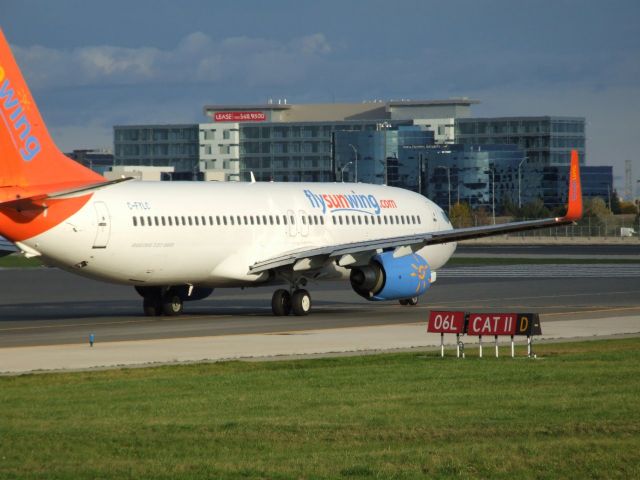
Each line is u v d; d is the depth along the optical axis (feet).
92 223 537.24
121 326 545.03
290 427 268.41
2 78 512.22
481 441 252.42
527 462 230.68
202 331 515.50
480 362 388.78
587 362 386.52
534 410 289.53
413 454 238.27
